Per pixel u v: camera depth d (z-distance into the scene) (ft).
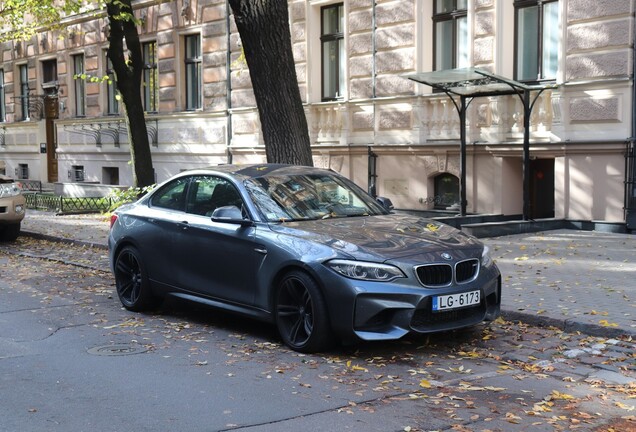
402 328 19.80
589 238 42.50
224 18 71.67
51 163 100.32
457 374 19.10
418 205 55.98
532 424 15.39
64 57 94.12
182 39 77.92
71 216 65.31
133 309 27.12
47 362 20.34
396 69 56.85
